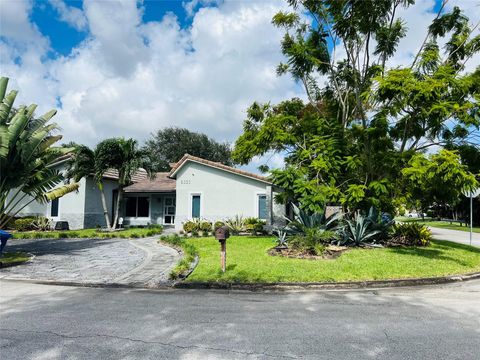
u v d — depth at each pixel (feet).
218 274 30.78
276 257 38.37
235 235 63.57
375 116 47.06
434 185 39.73
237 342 16.19
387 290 27.99
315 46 55.21
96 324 18.70
